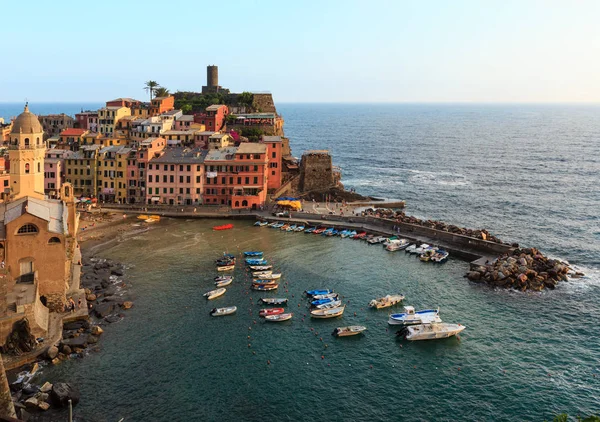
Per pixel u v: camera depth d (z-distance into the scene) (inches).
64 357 3533.5
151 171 7731.3
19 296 3720.5
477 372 3494.1
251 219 7475.4
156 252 5826.8
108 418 2972.4
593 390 3289.9
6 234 3959.2
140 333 3937.0
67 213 4773.6
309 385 3331.7
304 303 4522.6
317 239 6496.1
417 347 3811.5
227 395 3211.1
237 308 4402.1
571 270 5383.9
